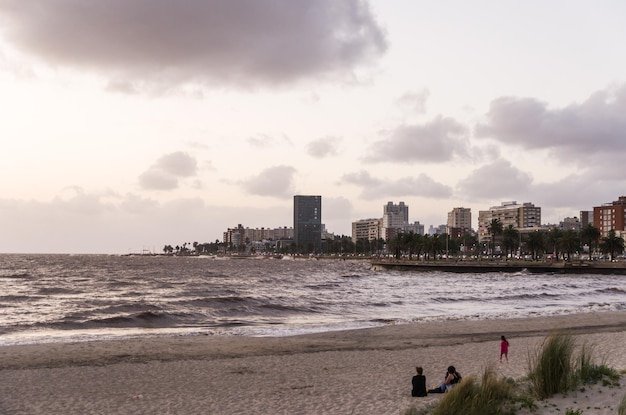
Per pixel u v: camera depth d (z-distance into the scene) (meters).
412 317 50.88
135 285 103.44
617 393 16.81
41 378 23.55
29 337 36.84
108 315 51.19
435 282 121.06
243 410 18.45
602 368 19.06
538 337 36.66
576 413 14.95
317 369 25.69
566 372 17.47
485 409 15.22
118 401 19.81
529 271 159.00
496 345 32.97
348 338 36.44
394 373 24.80
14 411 18.58
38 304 64.75
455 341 35.09
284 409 18.50
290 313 55.03
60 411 18.59
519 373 24.59
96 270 180.75
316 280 129.62
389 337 36.88
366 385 22.20
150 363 26.98
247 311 55.44
